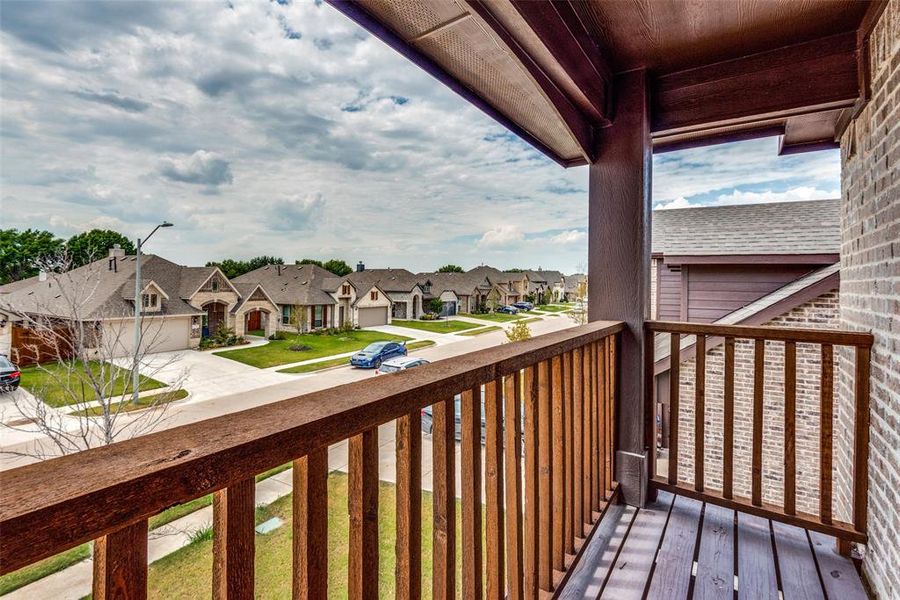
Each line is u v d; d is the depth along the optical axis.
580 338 1.70
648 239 2.34
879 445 1.73
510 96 2.16
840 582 1.67
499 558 1.19
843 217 2.78
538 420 1.41
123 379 5.83
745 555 1.81
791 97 2.09
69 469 0.48
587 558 1.77
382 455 5.63
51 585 2.87
